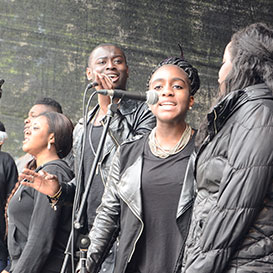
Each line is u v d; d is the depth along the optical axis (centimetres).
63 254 536
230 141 343
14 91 1152
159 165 428
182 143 434
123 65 597
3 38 1147
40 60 1152
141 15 1153
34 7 1148
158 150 434
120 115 546
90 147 552
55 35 1150
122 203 433
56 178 503
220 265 336
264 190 329
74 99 1154
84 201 446
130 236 424
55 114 575
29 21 1148
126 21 1152
